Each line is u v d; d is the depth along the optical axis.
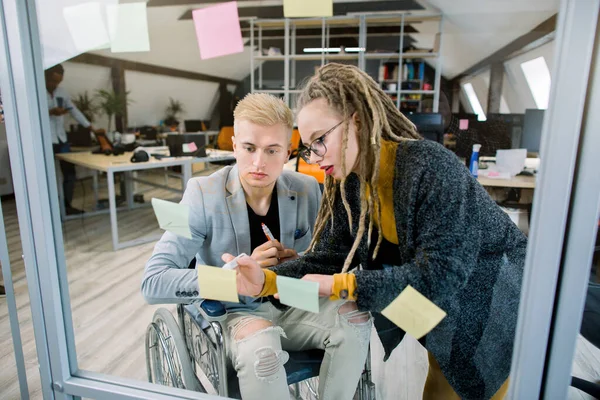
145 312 1.99
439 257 0.61
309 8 0.57
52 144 0.70
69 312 0.75
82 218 3.36
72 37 0.69
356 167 0.72
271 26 2.43
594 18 0.43
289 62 2.48
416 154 0.66
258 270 0.76
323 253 0.87
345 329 0.87
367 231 0.79
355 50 2.75
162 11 2.49
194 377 1.03
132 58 3.76
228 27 0.63
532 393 0.55
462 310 0.73
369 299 0.63
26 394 0.92
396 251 0.79
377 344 1.12
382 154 0.71
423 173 0.64
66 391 0.75
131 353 1.68
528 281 0.52
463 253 0.62
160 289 0.88
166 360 1.11
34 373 1.52
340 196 0.83
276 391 0.82
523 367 0.55
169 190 3.14
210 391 1.07
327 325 0.89
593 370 1.31
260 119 0.83
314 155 0.71
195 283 0.85
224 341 0.88
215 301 0.90
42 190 0.69
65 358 0.75
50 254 0.71
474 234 0.65
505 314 0.73
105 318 1.93
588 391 1.24
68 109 3.17
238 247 0.96
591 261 0.49
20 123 0.66
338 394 0.88
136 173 3.58
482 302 0.73
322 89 0.67
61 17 0.67
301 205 1.00
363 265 0.82
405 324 0.63
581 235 0.48
